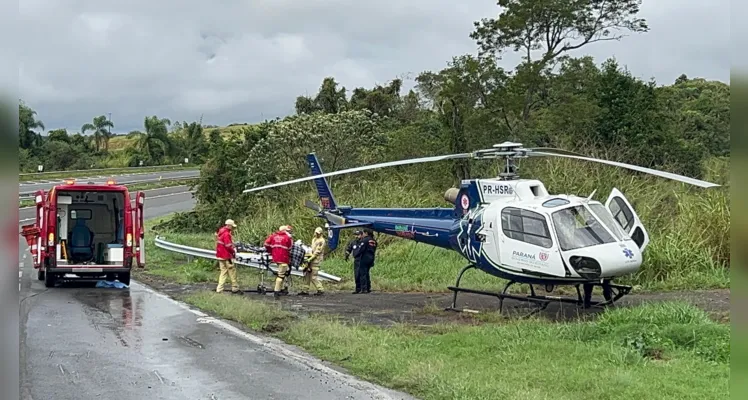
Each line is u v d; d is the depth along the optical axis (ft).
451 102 110.93
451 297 53.36
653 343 31.99
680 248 58.29
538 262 41.73
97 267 59.62
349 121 103.24
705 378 26.58
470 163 90.79
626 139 96.58
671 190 68.18
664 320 35.24
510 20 118.93
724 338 31.78
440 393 25.72
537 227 42.32
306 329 38.09
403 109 145.69
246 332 39.45
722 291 52.01
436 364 29.45
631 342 32.09
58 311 46.93
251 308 44.55
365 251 57.41
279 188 97.66
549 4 117.08
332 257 74.74
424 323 41.63
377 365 30.32
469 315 44.34
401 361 30.66
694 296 49.52
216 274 69.21
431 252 67.82
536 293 53.52
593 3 118.21
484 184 46.93
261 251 59.88
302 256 57.00
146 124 278.46
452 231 48.83
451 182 91.30
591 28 118.52
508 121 112.27
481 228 45.24
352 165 97.25
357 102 148.25
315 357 33.06
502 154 43.50
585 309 44.68
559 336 35.01
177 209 151.02
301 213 81.92
